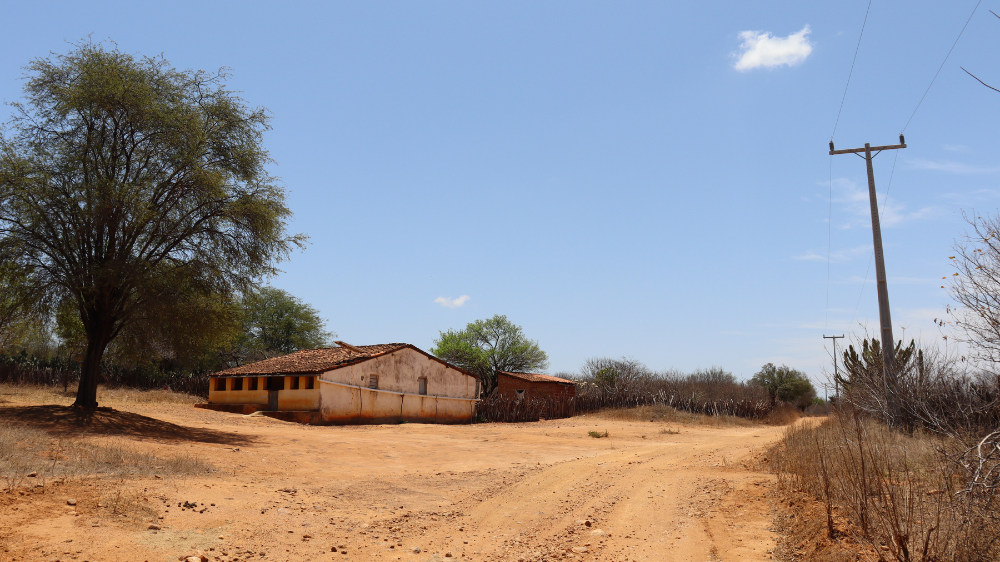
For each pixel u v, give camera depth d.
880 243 19.62
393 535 8.81
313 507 10.21
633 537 8.88
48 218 18.56
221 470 12.80
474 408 42.12
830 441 10.94
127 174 19.73
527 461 17.97
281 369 32.91
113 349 23.39
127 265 18.66
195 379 43.28
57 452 12.15
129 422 18.70
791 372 62.34
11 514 7.64
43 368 37.69
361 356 34.03
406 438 24.08
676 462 17.23
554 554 7.92
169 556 6.98
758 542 8.36
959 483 7.36
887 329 19.03
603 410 44.62
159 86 20.44
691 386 49.31
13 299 19.62
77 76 19.23
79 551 6.74
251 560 7.20
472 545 8.43
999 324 7.92
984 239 8.29
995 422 9.13
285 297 58.44
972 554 5.70
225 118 21.53
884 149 19.94
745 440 24.80
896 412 13.31
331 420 31.47
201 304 20.98
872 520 7.24
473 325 57.12
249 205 20.80
